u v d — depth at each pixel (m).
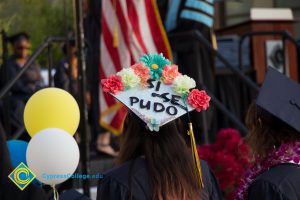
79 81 6.03
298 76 10.92
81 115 5.97
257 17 10.66
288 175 3.53
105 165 7.70
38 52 7.43
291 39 8.77
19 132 7.50
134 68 3.87
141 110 3.68
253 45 10.52
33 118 3.86
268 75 4.00
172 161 3.58
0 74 9.06
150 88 3.84
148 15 7.74
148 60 3.97
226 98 9.80
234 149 6.38
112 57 7.65
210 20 8.16
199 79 7.72
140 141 3.71
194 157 3.67
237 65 10.43
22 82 9.23
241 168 6.11
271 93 3.87
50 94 3.89
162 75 3.89
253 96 9.62
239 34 11.23
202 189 3.68
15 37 9.70
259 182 3.55
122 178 3.57
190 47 8.09
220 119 9.65
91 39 8.52
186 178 3.58
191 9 8.05
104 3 7.77
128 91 3.80
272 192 3.46
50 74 7.70
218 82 9.77
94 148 8.40
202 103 3.74
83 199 4.09
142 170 3.60
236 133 6.58
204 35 8.23
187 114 3.84
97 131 8.29
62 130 3.70
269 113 3.81
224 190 6.14
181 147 3.68
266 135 3.83
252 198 3.58
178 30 8.18
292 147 3.71
